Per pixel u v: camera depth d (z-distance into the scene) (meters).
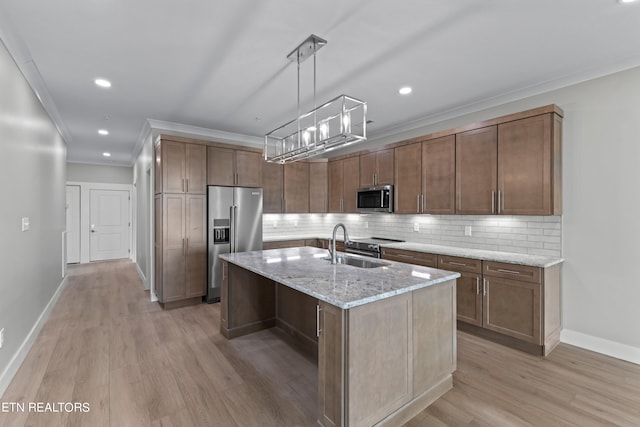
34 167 3.11
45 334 3.17
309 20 2.09
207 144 4.37
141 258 5.80
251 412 1.96
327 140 2.18
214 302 4.35
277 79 3.02
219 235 4.44
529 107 3.25
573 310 2.95
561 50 2.47
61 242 4.84
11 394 2.13
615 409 2.00
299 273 2.29
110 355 2.71
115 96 3.43
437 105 3.73
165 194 4.01
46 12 2.00
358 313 1.67
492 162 3.24
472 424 1.86
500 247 3.49
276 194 5.28
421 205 3.96
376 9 1.98
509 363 2.60
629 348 2.64
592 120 2.83
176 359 2.65
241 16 2.05
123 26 2.16
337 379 1.68
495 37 2.29
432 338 2.10
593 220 2.83
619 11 1.99
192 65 2.73
